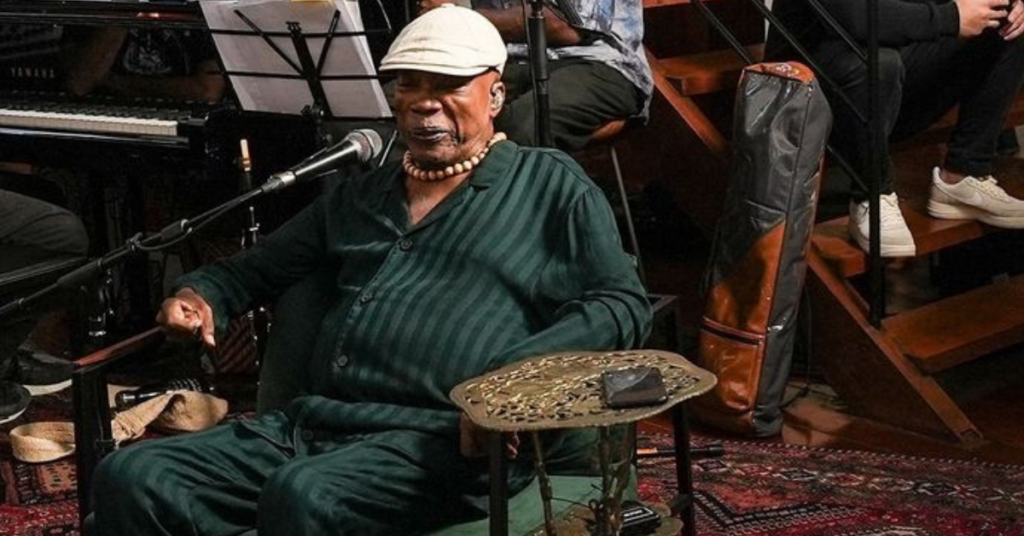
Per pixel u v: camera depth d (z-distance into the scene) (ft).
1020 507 13.07
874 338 15.08
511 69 15.19
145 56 16.05
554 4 13.93
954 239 15.84
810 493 13.42
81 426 10.24
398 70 9.98
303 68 13.47
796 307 14.69
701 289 15.07
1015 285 16.62
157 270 17.84
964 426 14.74
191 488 9.58
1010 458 14.28
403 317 9.95
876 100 14.53
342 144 10.43
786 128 14.25
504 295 9.96
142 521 9.44
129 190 16.37
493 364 9.29
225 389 15.87
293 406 10.19
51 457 14.33
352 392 10.02
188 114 15.72
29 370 16.14
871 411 15.24
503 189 10.19
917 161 17.66
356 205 10.64
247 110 14.32
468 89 10.06
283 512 9.05
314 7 13.03
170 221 16.52
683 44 19.29
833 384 15.46
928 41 14.96
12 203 14.82
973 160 15.76
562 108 14.73
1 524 13.04
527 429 8.26
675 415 10.42
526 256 10.01
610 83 15.10
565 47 15.17
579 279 9.84
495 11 15.11
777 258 14.39
